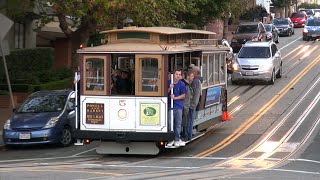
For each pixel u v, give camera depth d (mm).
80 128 31719
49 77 56938
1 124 43812
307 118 42719
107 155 32938
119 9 46281
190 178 25109
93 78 31516
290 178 25312
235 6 101250
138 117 31047
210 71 36750
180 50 31500
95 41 59781
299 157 31141
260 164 29312
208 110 36719
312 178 25422
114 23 49125
